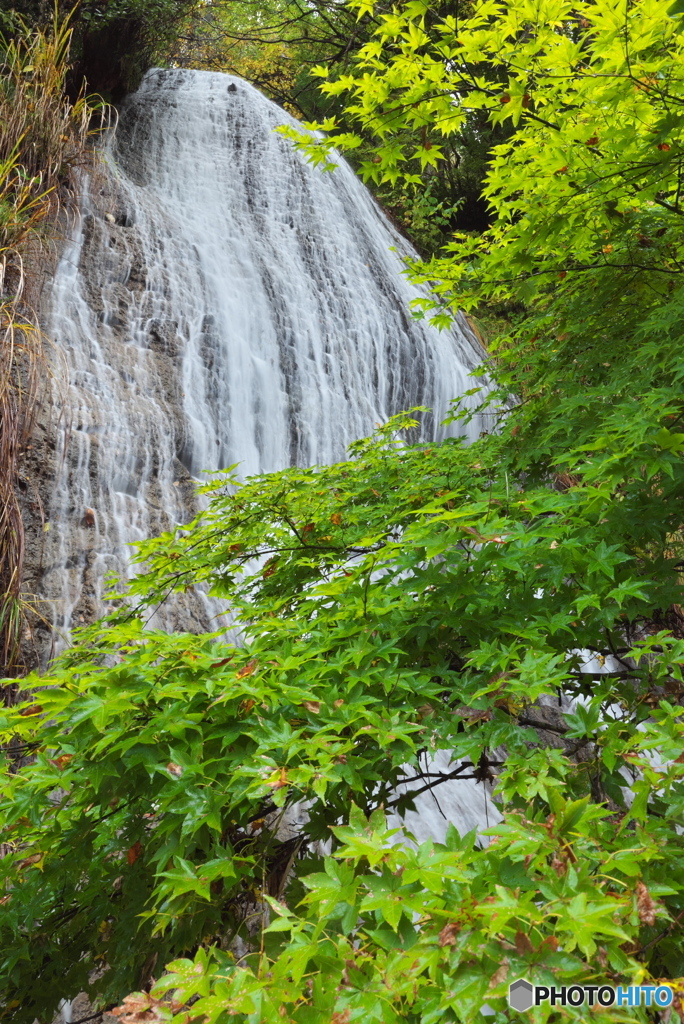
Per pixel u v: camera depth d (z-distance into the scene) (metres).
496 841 1.21
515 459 2.96
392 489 3.01
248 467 6.71
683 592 1.99
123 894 1.77
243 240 8.55
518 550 1.79
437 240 12.86
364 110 2.82
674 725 1.39
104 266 6.65
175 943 1.60
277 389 7.47
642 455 1.92
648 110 2.71
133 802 1.56
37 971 1.95
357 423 8.25
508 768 1.43
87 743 1.52
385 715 1.59
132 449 5.52
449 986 1.00
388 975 1.08
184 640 1.66
